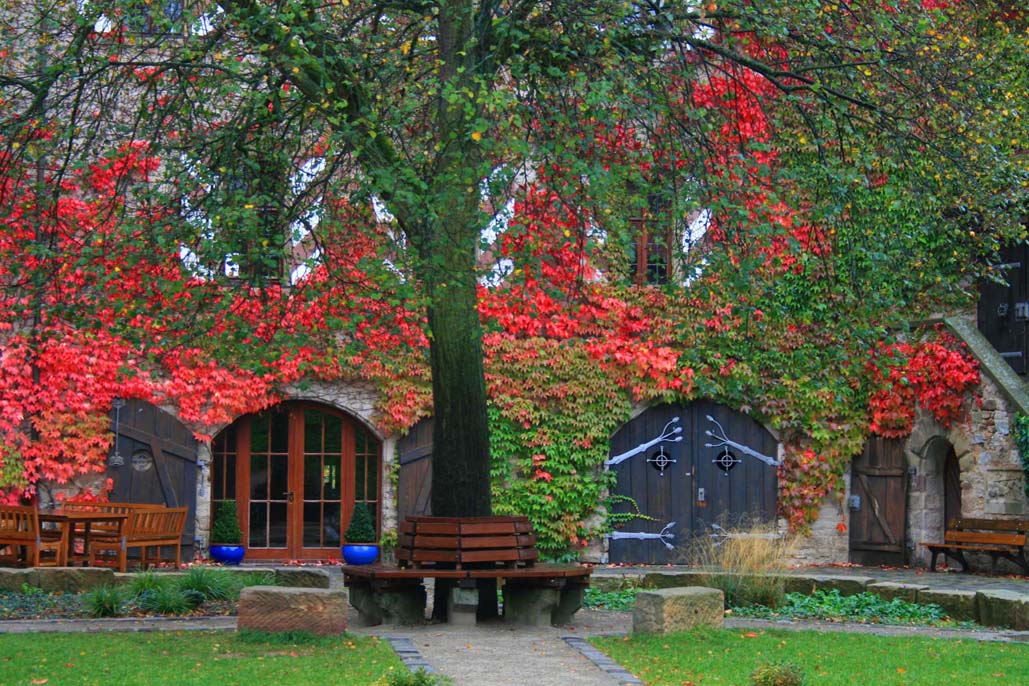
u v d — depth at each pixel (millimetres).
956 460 17812
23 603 11789
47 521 14391
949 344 17250
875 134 13719
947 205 15055
